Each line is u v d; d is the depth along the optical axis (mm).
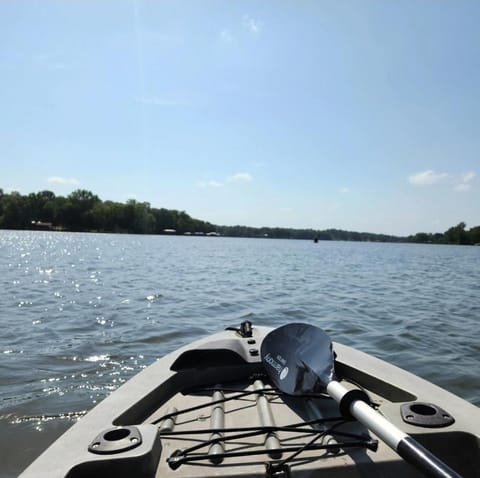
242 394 3033
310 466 2158
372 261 35281
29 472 1927
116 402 2740
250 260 31469
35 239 60938
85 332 8242
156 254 35062
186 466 2152
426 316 10469
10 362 6348
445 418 2418
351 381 3338
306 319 10023
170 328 8727
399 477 2145
